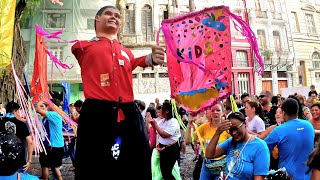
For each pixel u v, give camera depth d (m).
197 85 3.52
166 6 26.84
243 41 27.80
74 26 22.58
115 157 2.36
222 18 3.46
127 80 2.53
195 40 3.48
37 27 3.53
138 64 2.67
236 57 27.50
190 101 3.53
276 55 29.17
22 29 21.88
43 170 6.86
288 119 4.28
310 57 30.91
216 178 4.32
